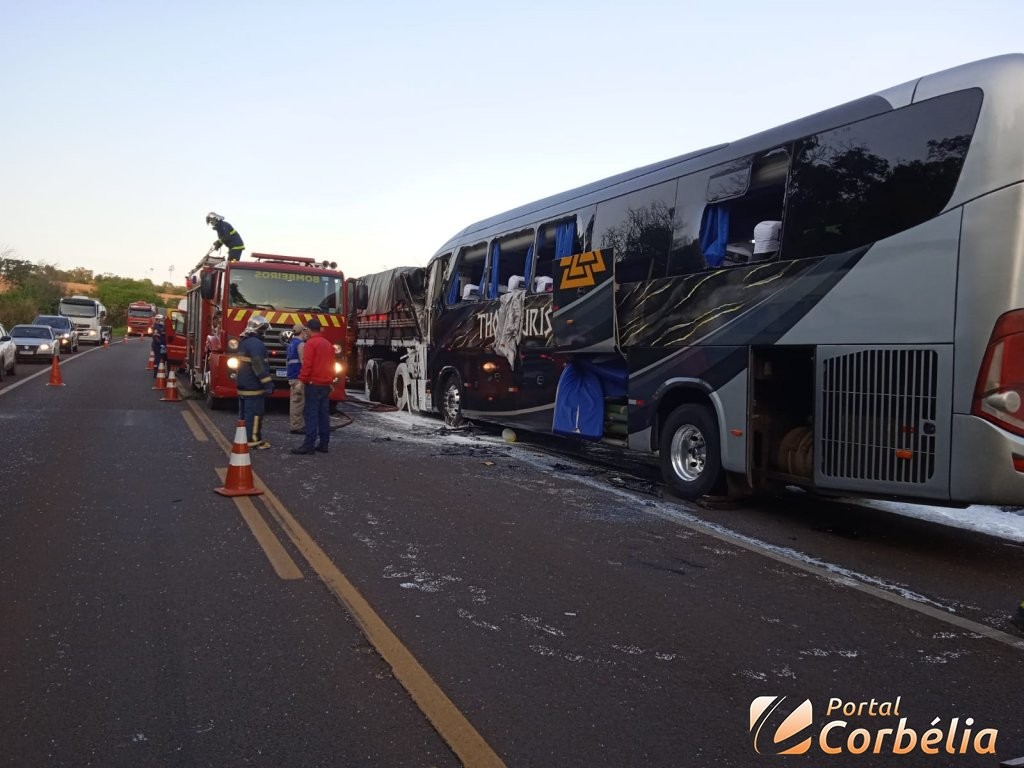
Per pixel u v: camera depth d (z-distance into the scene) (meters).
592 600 5.40
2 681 3.95
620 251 9.92
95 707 3.70
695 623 5.04
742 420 7.94
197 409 16.31
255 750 3.37
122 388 20.72
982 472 6.02
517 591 5.51
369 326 20.22
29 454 10.23
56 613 4.84
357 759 3.31
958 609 5.49
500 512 7.90
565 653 4.48
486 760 3.33
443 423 15.80
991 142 6.04
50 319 37.81
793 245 7.47
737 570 6.25
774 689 4.13
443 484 9.23
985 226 6.02
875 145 6.81
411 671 4.15
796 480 7.54
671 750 3.47
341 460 10.72
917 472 6.38
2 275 52.69
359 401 20.14
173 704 3.75
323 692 3.91
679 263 8.92
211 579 5.53
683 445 8.98
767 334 7.65
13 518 7.00
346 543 6.52
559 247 11.28
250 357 11.29
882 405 6.62
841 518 8.29
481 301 13.49
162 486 8.52
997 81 6.09
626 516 7.97
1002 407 5.97
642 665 4.36
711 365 8.34
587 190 10.95
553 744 3.48
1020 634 5.02
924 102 6.49
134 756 3.30
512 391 12.34
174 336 21.73
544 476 10.08
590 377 10.64
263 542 6.46
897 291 6.54
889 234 6.62
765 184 7.87
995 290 5.98
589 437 10.58
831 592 5.76
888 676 4.34
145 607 4.97
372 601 5.19
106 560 5.89
